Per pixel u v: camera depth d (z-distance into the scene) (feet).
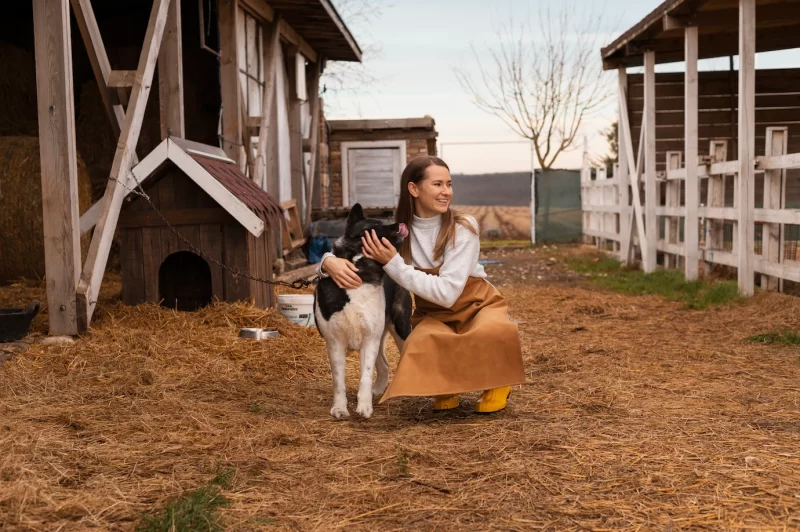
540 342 21.62
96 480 10.14
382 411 14.19
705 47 39.09
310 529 8.73
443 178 13.34
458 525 8.85
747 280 28.04
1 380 15.42
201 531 8.50
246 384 16.17
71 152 19.45
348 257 13.15
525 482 10.15
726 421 13.12
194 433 12.35
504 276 42.88
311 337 20.99
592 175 71.67
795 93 43.57
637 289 33.58
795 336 20.62
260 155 34.47
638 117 43.75
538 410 14.07
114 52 37.70
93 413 13.48
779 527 8.71
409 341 13.05
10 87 36.22
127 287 22.74
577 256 52.60
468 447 11.62
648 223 38.91
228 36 32.37
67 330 19.57
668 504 9.39
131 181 21.74
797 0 30.71
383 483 10.16
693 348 20.08
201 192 22.58
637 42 38.93
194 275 23.47
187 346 18.78
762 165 28.27
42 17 19.20
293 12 40.27
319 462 10.97
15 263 29.25
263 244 24.45
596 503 9.43
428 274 13.28
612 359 18.97
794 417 13.35
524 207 105.40
